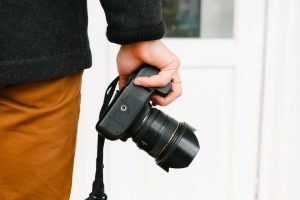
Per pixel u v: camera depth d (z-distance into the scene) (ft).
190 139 3.25
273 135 6.89
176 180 6.81
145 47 2.93
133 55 3.01
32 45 2.62
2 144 2.81
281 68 6.75
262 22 6.71
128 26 2.73
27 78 2.64
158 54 2.97
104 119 3.04
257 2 6.66
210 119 6.76
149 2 2.70
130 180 6.63
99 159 3.30
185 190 6.86
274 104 6.84
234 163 6.93
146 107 3.15
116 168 6.56
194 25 6.78
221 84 6.73
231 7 6.79
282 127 6.84
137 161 6.61
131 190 6.65
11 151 2.81
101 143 3.25
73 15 2.73
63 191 3.01
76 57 2.78
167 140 3.20
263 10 6.69
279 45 6.73
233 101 6.79
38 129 2.82
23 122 2.80
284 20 6.66
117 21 2.73
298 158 6.94
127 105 3.04
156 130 3.18
